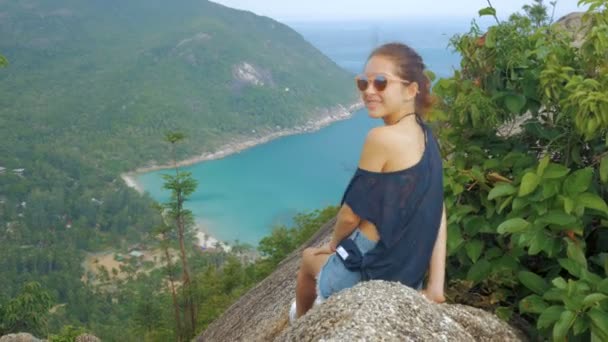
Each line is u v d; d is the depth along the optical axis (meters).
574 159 2.66
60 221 156.50
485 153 2.92
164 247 30.11
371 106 2.16
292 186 193.75
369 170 2.07
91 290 105.00
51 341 13.03
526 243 2.31
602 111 2.25
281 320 4.02
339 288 2.19
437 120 3.12
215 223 153.88
